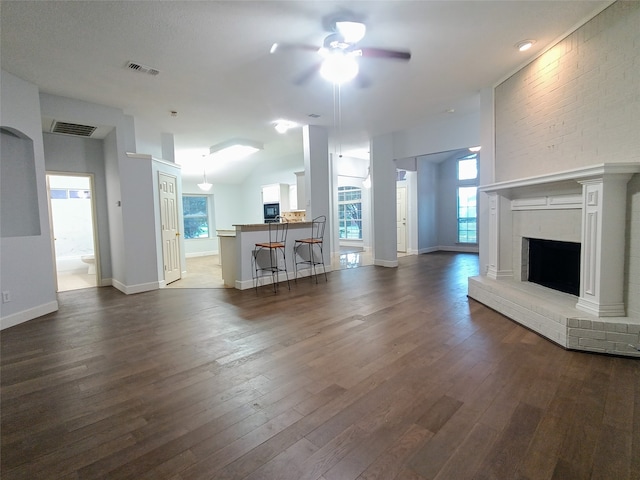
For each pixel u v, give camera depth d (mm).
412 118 5613
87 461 1524
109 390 2162
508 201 3936
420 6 2527
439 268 6766
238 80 3834
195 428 1756
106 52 3123
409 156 6402
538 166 3410
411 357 2557
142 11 2500
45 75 3588
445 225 9969
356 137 7023
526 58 3455
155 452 1577
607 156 2625
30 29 2701
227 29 2781
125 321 3619
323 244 6285
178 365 2514
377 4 2490
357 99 4578
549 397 1959
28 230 3834
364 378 2250
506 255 4004
